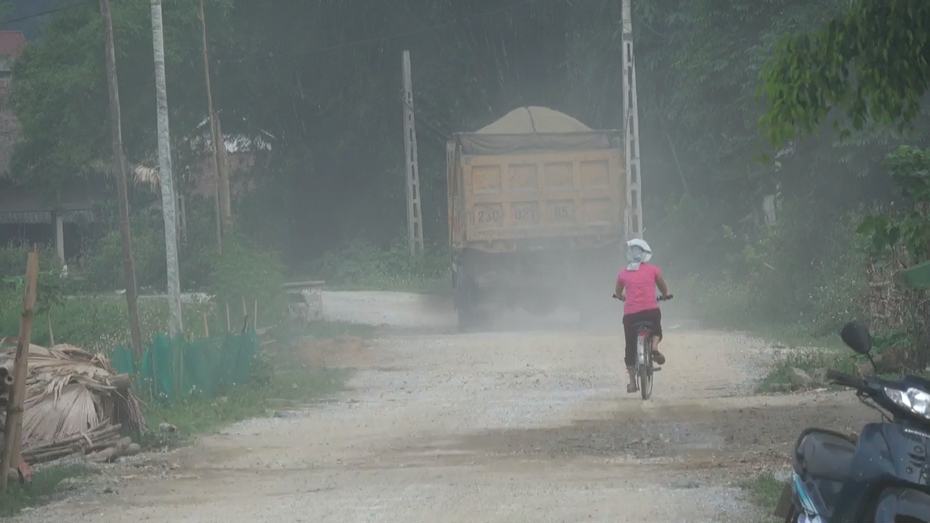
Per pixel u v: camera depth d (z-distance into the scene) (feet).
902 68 104.01
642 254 195.93
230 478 134.00
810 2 362.94
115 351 199.11
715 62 384.68
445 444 154.81
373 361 269.03
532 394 206.39
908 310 209.36
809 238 337.72
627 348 194.39
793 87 105.81
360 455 148.25
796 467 77.41
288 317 306.35
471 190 331.98
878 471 69.67
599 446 148.15
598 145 340.39
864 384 72.59
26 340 128.88
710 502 110.42
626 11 419.54
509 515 107.65
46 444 145.18
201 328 289.53
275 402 204.95
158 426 170.30
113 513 114.93
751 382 209.05
